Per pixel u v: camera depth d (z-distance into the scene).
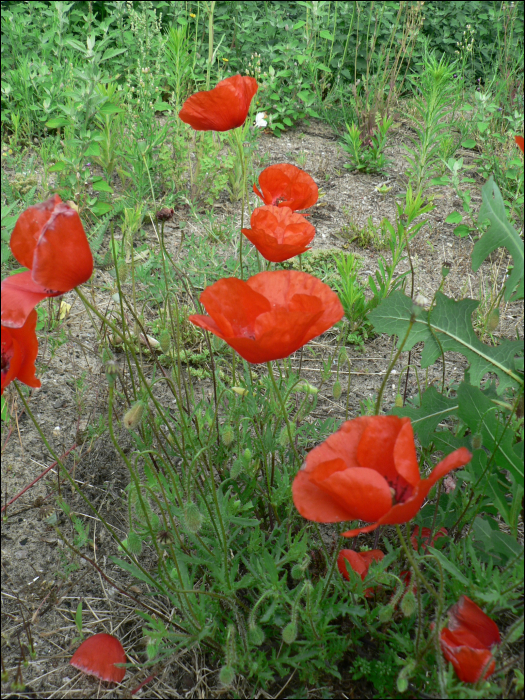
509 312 0.81
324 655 0.41
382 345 0.78
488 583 0.40
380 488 0.30
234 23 1.49
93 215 0.90
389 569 0.45
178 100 1.09
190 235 0.92
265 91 1.28
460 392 0.45
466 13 1.65
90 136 0.91
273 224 0.49
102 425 0.56
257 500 0.51
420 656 0.38
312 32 1.39
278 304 0.38
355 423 0.34
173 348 0.66
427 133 0.98
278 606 0.42
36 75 1.16
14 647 0.45
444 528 0.48
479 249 0.47
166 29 1.43
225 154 1.13
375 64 1.48
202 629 0.42
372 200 1.08
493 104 1.22
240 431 0.51
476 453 0.45
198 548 0.46
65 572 0.47
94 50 1.07
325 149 1.24
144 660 0.45
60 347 0.70
